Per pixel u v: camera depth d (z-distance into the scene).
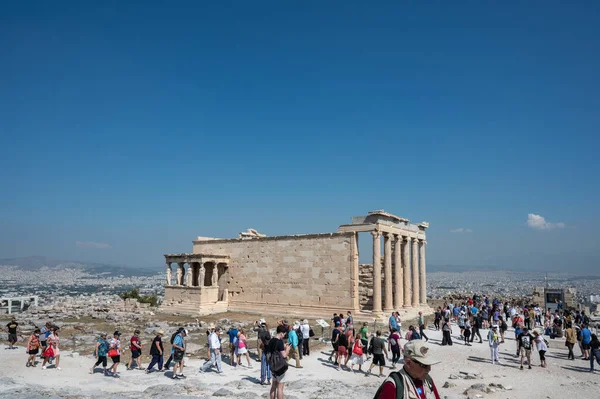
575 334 33.19
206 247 62.25
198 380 23.91
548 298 68.00
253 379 24.23
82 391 20.39
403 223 52.41
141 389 21.83
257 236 62.59
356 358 26.42
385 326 42.66
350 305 48.31
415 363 6.72
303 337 30.31
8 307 70.69
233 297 58.62
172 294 59.75
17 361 28.62
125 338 37.06
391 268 51.22
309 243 52.41
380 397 6.54
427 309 56.03
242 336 27.98
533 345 33.75
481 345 35.00
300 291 52.38
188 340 36.41
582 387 23.39
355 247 48.78
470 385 23.56
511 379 25.08
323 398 19.56
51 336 26.91
